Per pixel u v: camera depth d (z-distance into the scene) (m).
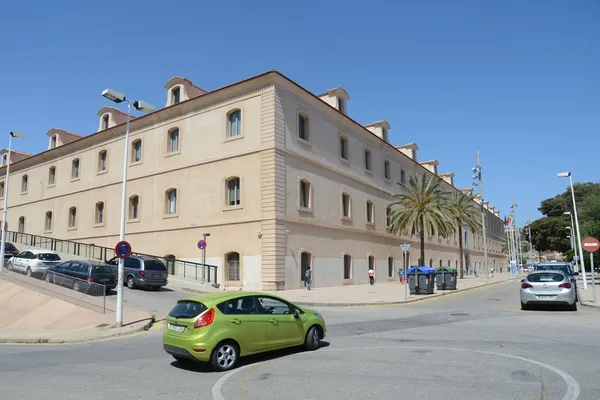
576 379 7.05
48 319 16.75
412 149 52.31
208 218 30.62
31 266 26.31
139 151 36.16
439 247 60.03
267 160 28.25
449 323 14.19
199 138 32.00
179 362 9.12
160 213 33.47
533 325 13.29
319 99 32.56
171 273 32.06
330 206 33.75
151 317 15.85
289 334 9.52
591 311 17.08
